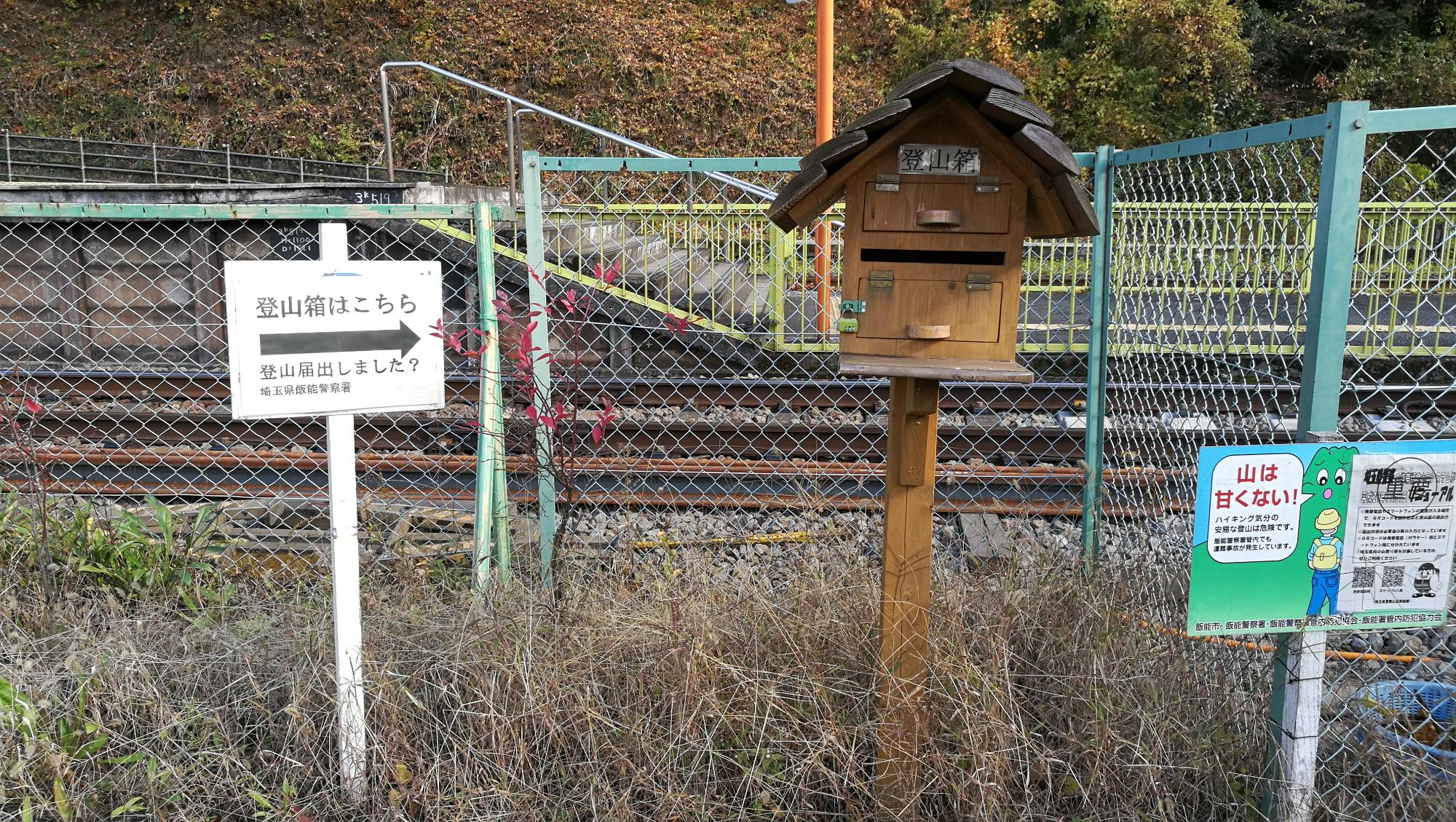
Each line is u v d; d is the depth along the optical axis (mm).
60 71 18078
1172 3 18266
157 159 15664
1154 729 2500
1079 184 2268
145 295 8297
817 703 2588
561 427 3516
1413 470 2219
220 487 5012
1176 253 3043
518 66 17703
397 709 2592
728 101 17562
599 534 4160
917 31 18328
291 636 2982
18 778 2395
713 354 6590
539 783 2502
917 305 2340
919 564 2469
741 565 3770
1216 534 2240
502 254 6730
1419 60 20266
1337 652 3078
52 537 3535
